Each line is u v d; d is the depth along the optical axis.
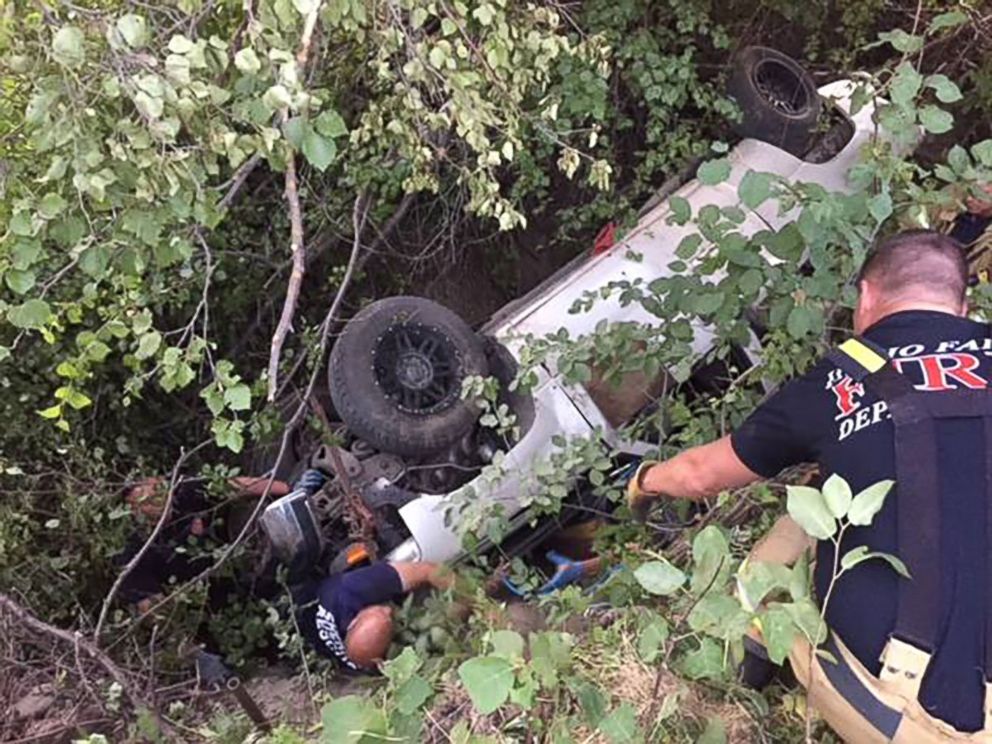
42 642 3.82
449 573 3.57
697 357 3.57
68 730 3.43
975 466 1.74
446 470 4.16
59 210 1.90
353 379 3.93
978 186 2.75
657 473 2.34
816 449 1.92
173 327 4.81
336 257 5.23
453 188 4.94
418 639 3.20
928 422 1.76
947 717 1.71
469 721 2.22
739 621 1.66
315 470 4.44
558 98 3.64
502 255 5.53
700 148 4.66
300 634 3.76
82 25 1.79
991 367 1.83
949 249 2.01
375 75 3.16
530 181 4.62
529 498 3.51
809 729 1.85
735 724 2.26
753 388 3.76
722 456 2.11
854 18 4.88
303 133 1.78
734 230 3.46
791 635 1.63
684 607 2.24
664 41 4.66
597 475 3.39
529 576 3.51
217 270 4.38
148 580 4.42
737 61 4.63
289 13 1.75
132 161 1.78
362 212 4.46
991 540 1.71
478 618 2.95
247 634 4.41
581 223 4.77
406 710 1.82
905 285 1.97
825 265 2.73
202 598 4.34
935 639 1.71
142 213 1.92
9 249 2.01
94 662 3.64
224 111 1.87
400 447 3.94
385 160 4.16
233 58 2.01
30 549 4.30
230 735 3.12
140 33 1.68
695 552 1.74
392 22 2.16
